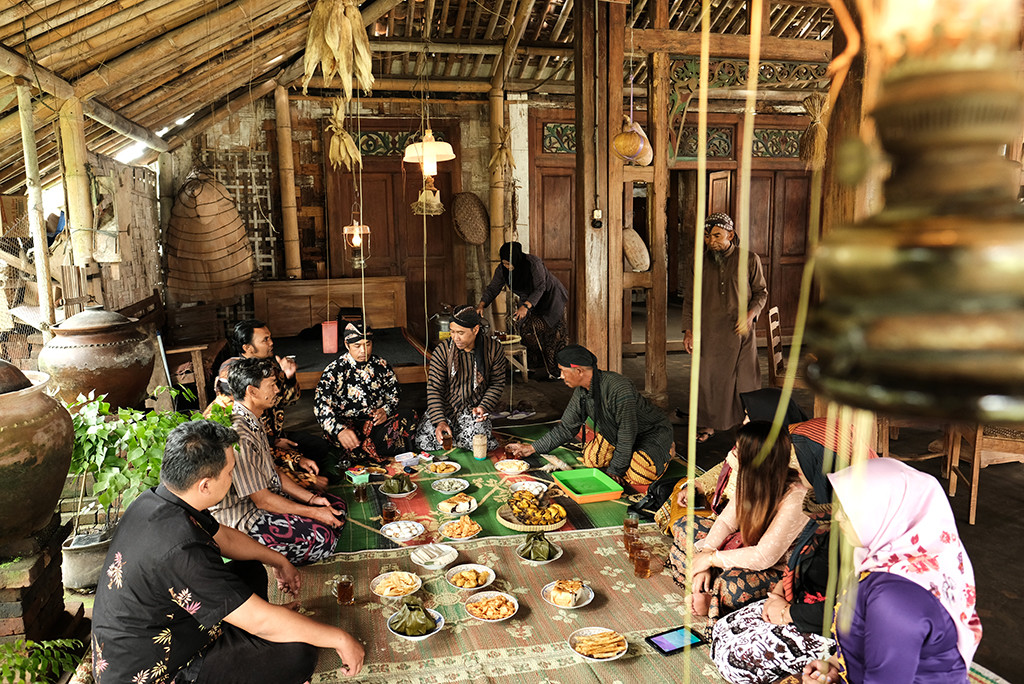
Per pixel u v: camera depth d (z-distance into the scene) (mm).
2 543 2426
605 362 5840
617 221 5719
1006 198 377
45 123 4324
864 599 1752
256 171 8391
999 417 346
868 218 403
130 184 6574
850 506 1727
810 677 2066
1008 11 370
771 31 7730
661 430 4090
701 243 560
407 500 3852
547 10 7789
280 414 4301
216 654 2139
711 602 2688
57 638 2758
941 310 352
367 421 4551
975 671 2580
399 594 2865
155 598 2014
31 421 2406
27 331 4457
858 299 385
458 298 9055
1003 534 3771
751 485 2504
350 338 4500
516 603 2775
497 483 4070
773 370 5516
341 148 3686
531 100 8695
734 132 9148
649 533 3449
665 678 2396
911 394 360
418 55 8070
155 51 4328
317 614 2783
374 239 8734
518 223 8891
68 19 3479
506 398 6602
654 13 5656
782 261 9508
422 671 2438
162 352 5211
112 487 2822
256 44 5746
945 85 363
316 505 3467
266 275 8602
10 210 4633
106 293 5812
